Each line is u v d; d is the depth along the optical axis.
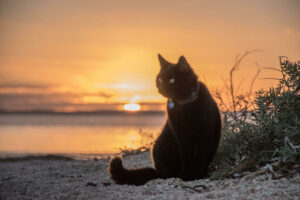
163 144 1.44
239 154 1.50
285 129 1.32
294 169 1.22
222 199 1.06
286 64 1.43
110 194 1.22
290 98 1.38
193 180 1.38
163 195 1.16
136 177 1.40
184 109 1.34
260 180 1.21
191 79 1.34
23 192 1.26
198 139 1.36
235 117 1.64
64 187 1.32
